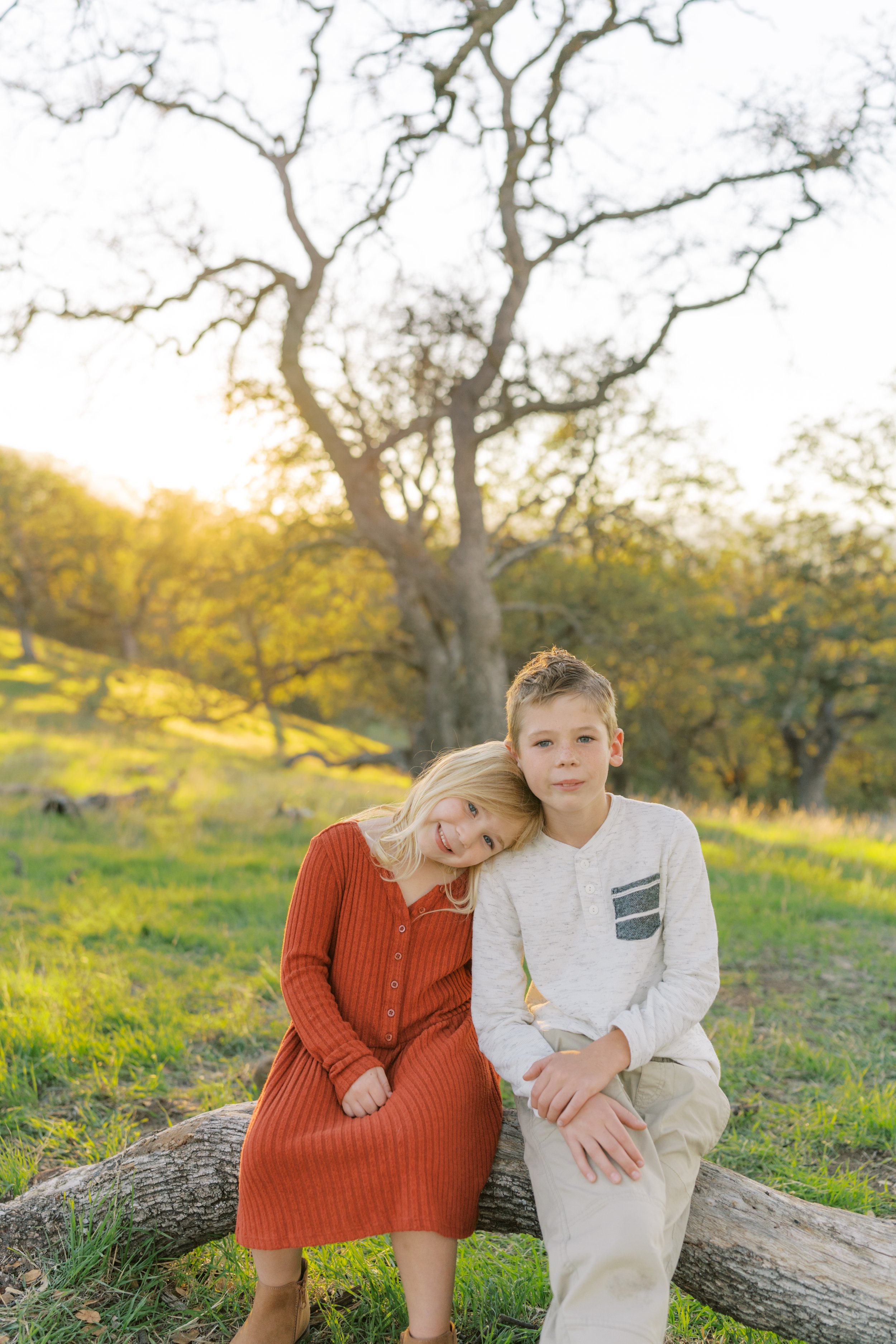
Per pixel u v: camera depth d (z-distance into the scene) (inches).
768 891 295.1
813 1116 134.5
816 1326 72.7
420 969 86.4
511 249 618.8
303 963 84.4
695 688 1026.7
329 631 935.0
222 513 748.0
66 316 575.2
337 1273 92.2
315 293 638.5
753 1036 170.6
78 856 320.2
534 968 84.2
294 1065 82.4
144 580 1675.7
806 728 1119.6
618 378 646.5
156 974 190.9
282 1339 77.9
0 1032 148.3
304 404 652.1
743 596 1036.5
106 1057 146.4
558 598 887.1
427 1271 73.1
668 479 742.5
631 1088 80.7
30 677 1493.6
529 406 648.4
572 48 558.9
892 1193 115.1
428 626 723.4
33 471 1665.8
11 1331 79.4
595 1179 70.8
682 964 81.4
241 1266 91.7
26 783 510.0
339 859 86.9
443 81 558.9
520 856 85.4
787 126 550.3
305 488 743.7
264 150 604.7
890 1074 155.3
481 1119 79.1
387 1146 73.3
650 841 83.2
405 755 963.3
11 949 200.2
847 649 978.7
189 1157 89.0
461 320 639.8
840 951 228.7
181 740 1042.1
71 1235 89.1
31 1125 124.5
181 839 370.3
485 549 666.2
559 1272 69.2
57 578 1776.6
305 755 961.5
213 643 914.7
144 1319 84.1
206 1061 151.7
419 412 679.1
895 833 502.3
